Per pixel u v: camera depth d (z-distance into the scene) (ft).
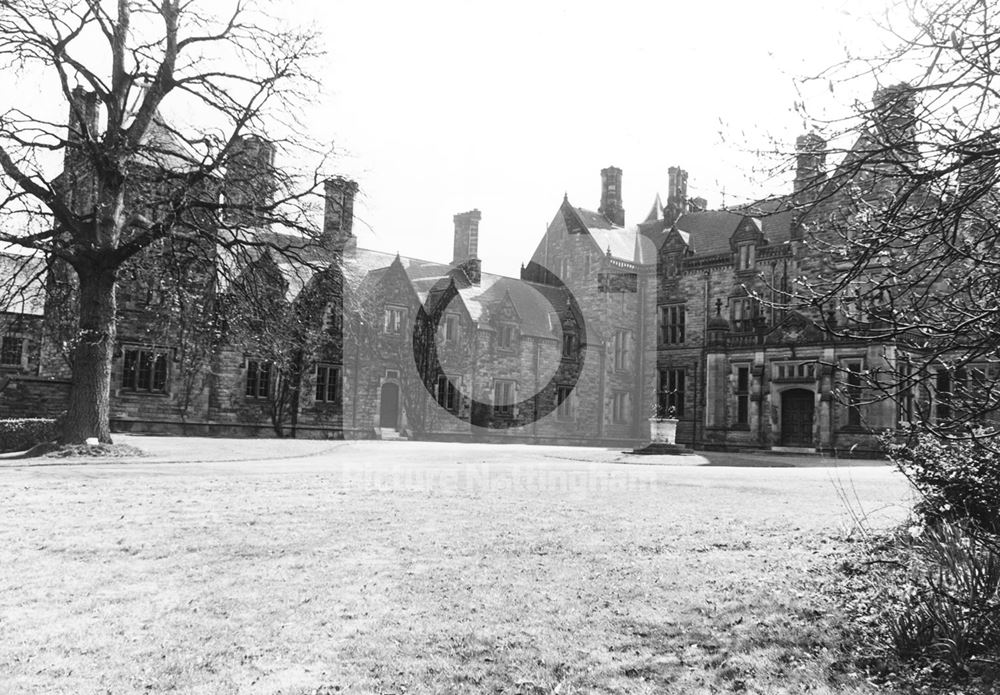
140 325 105.19
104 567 23.66
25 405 78.48
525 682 14.93
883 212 14.75
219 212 69.36
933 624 16.52
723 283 130.00
